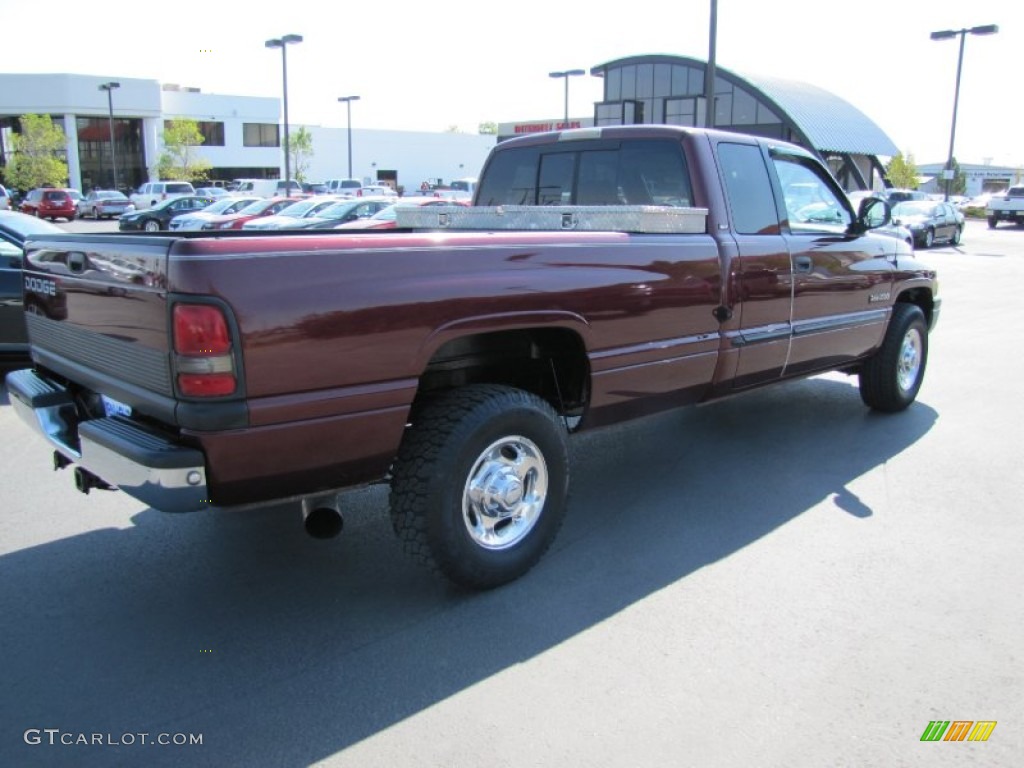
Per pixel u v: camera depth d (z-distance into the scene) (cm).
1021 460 570
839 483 527
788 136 4384
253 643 341
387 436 335
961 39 3353
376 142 7612
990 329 1125
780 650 335
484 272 356
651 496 507
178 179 5816
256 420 300
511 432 371
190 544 439
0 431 648
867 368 666
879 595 380
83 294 356
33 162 5141
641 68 4694
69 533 453
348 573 405
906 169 5866
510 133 6272
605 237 407
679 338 449
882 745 277
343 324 315
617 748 276
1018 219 3972
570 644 340
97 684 313
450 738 282
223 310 289
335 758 272
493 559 373
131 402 325
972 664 324
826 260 555
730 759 271
